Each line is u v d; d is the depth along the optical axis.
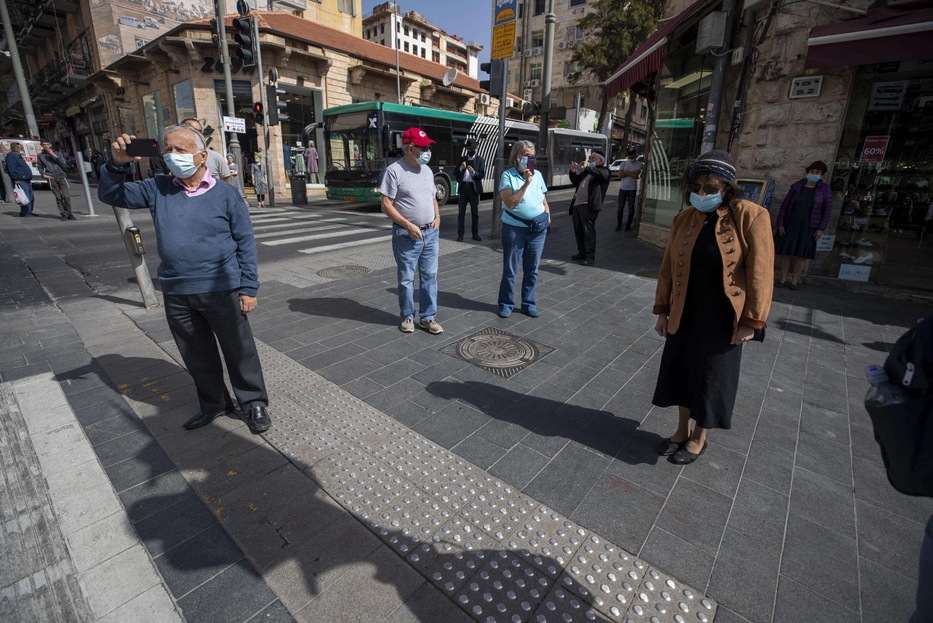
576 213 7.30
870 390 1.28
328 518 2.28
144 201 2.63
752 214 2.27
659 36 8.25
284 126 20.34
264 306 5.35
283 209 15.49
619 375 3.76
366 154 14.18
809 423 3.16
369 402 3.31
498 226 9.32
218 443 2.84
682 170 8.57
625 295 5.81
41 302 5.47
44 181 21.14
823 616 1.82
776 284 6.59
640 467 2.67
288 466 2.64
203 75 19.38
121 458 2.69
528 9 39.94
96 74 25.17
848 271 6.50
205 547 2.10
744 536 2.20
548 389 3.52
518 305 5.40
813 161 6.32
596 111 37.53
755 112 6.66
